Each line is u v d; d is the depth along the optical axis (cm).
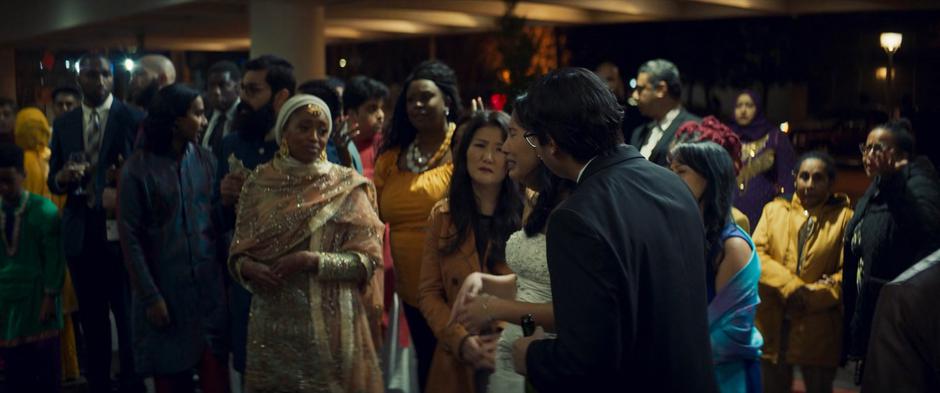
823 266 512
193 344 495
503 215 402
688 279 243
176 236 491
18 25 1973
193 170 507
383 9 1448
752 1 1280
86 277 589
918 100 1659
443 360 399
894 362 204
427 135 506
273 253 417
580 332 224
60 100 812
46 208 573
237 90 691
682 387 236
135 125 611
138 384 600
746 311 348
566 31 1912
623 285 227
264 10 1184
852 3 1259
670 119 675
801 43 1819
